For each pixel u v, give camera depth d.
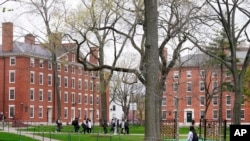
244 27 29.66
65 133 46.44
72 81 103.25
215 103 102.94
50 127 61.50
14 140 32.66
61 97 98.62
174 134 39.84
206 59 60.72
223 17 27.39
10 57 89.38
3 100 89.00
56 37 47.72
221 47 51.59
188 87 100.88
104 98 64.06
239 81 27.61
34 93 90.75
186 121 104.00
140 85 100.69
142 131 61.25
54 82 97.00
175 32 33.53
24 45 90.56
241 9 28.16
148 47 22.12
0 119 83.06
